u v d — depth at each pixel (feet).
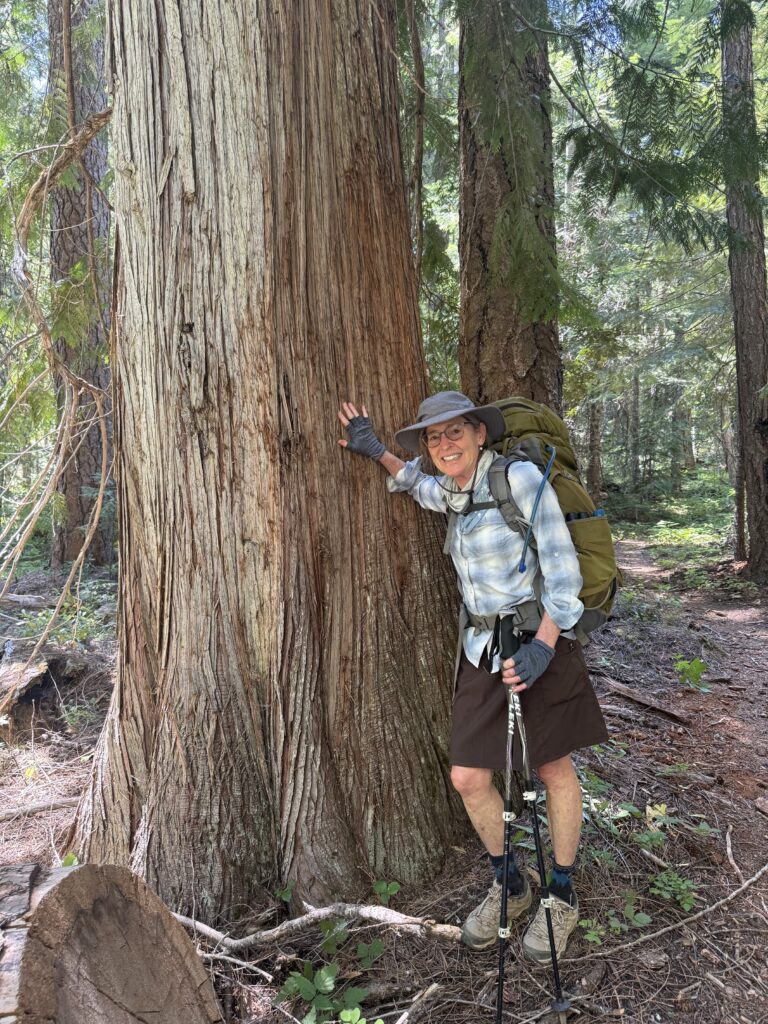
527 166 11.47
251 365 7.92
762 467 30.53
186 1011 5.06
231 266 7.79
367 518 8.75
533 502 7.18
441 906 8.22
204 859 8.04
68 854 8.62
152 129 7.73
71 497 27.40
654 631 20.70
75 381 10.52
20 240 9.98
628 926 7.91
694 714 14.84
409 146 16.10
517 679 6.80
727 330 38.47
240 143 7.64
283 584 8.18
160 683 8.42
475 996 7.00
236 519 8.12
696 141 13.08
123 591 8.79
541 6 11.75
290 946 7.55
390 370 8.98
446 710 9.35
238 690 8.23
